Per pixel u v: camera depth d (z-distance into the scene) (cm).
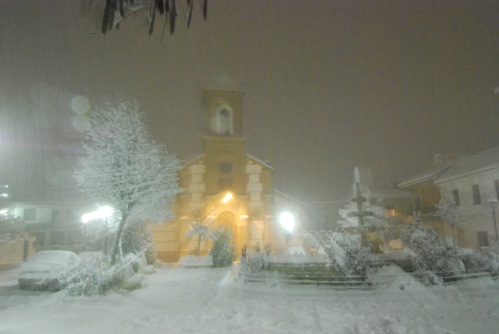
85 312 1205
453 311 1118
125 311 1213
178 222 3744
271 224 3850
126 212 2036
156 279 2114
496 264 1538
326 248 1562
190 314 1142
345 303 1245
